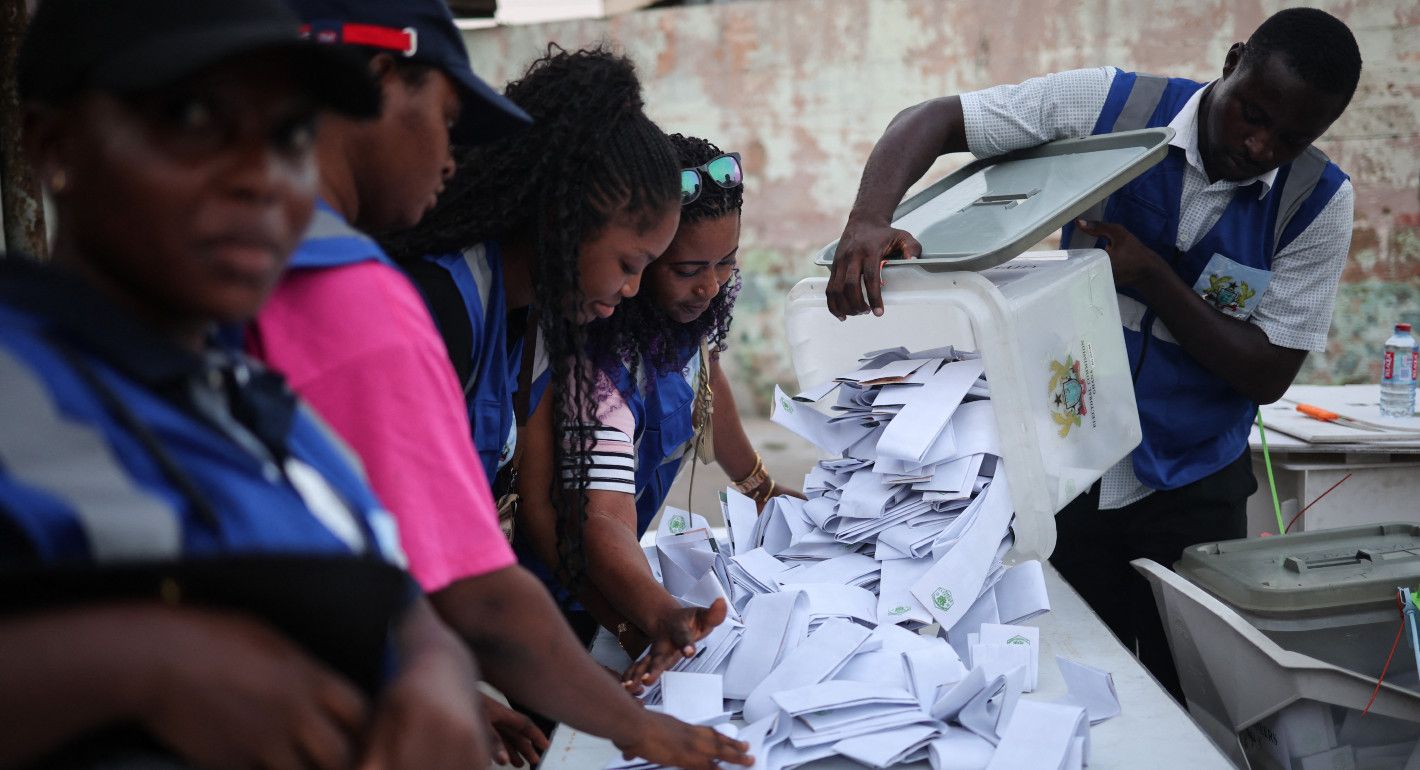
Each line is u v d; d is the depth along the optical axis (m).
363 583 0.61
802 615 1.41
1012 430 1.58
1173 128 1.83
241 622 0.54
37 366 0.53
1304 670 1.51
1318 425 2.67
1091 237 2.07
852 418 1.74
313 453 0.67
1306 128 1.80
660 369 1.53
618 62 1.25
